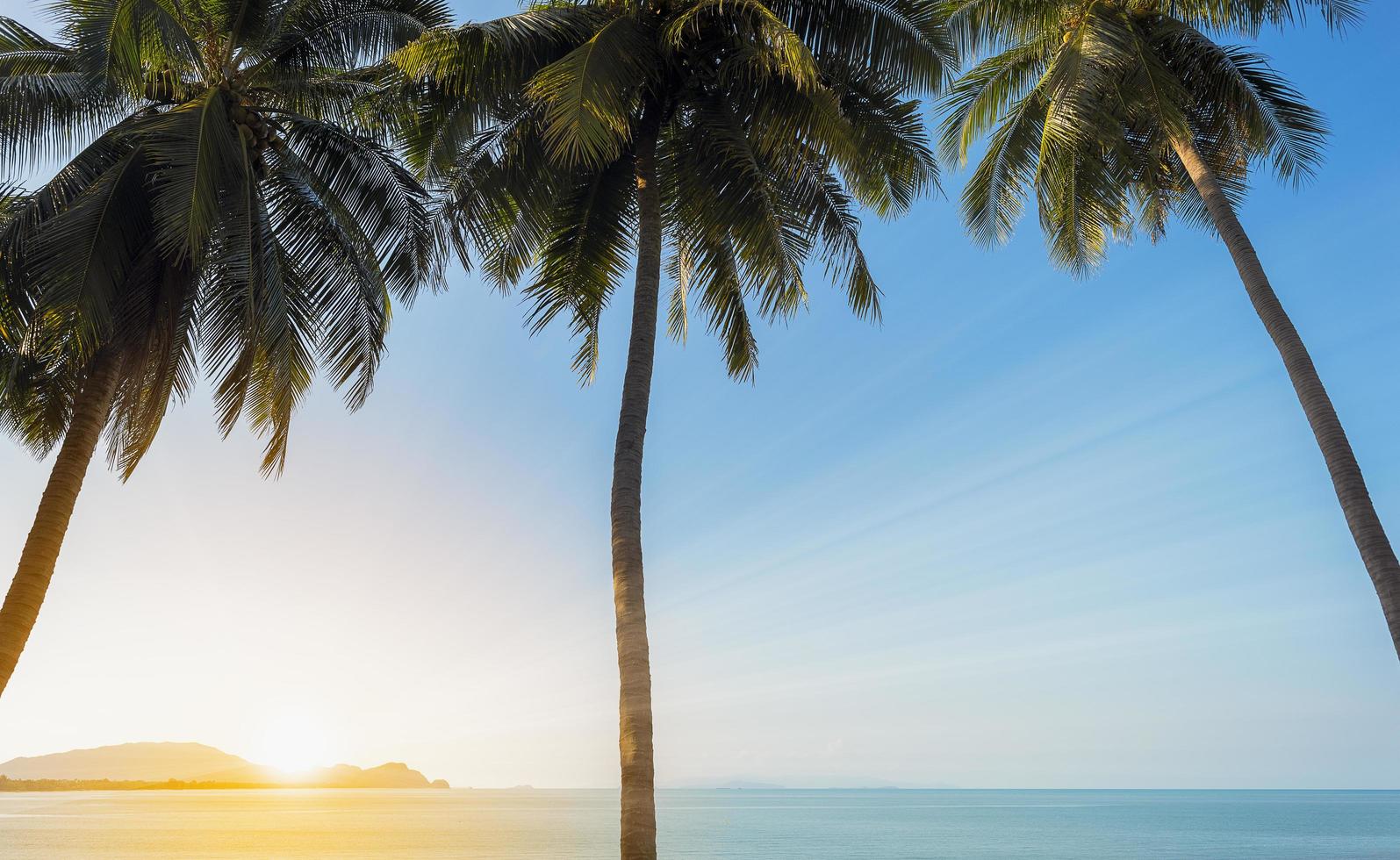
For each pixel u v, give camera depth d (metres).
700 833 75.19
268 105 13.98
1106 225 17.06
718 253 13.90
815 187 13.37
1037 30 15.74
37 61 12.84
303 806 160.00
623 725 8.99
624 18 11.53
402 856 44.97
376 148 14.17
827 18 12.54
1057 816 112.94
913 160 12.89
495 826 82.88
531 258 14.16
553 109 10.11
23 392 13.93
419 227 14.25
